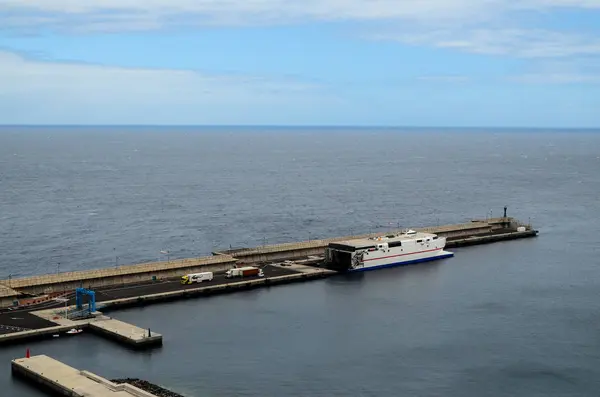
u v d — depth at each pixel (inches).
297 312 7568.9
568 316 7480.3
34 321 6811.0
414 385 5698.8
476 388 5659.5
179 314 7421.3
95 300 7583.7
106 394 5059.1
